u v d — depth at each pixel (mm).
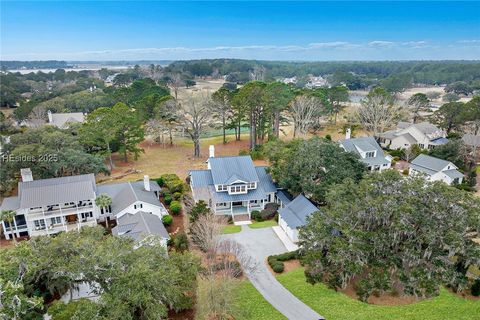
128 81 169625
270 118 74750
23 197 38562
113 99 102562
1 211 36688
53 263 23875
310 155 43000
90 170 52281
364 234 27250
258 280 31078
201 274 28281
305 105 74375
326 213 31250
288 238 38656
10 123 80312
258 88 66625
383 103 81125
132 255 24234
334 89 95812
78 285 28562
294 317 26016
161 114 73250
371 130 82938
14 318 19375
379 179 30875
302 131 74750
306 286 29891
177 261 27344
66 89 139875
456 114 77500
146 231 33594
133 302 21422
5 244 38031
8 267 20047
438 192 28000
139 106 76875
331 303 27547
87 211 40656
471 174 53719
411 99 93750
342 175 42375
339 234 30109
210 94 75938
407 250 26750
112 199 43281
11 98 122000
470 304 27219
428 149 68625
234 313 24953
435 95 147500
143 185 46625
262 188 46469
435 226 26297
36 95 130875
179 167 62688
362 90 189625
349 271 26703
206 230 33156
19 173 51719
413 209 26672
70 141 53812
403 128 79125
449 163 54031
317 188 41250
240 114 70938
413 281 26156
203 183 46438
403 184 29844
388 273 27219
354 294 28734
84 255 23453
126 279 22109
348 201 30828
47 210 40031
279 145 50156
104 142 62844
